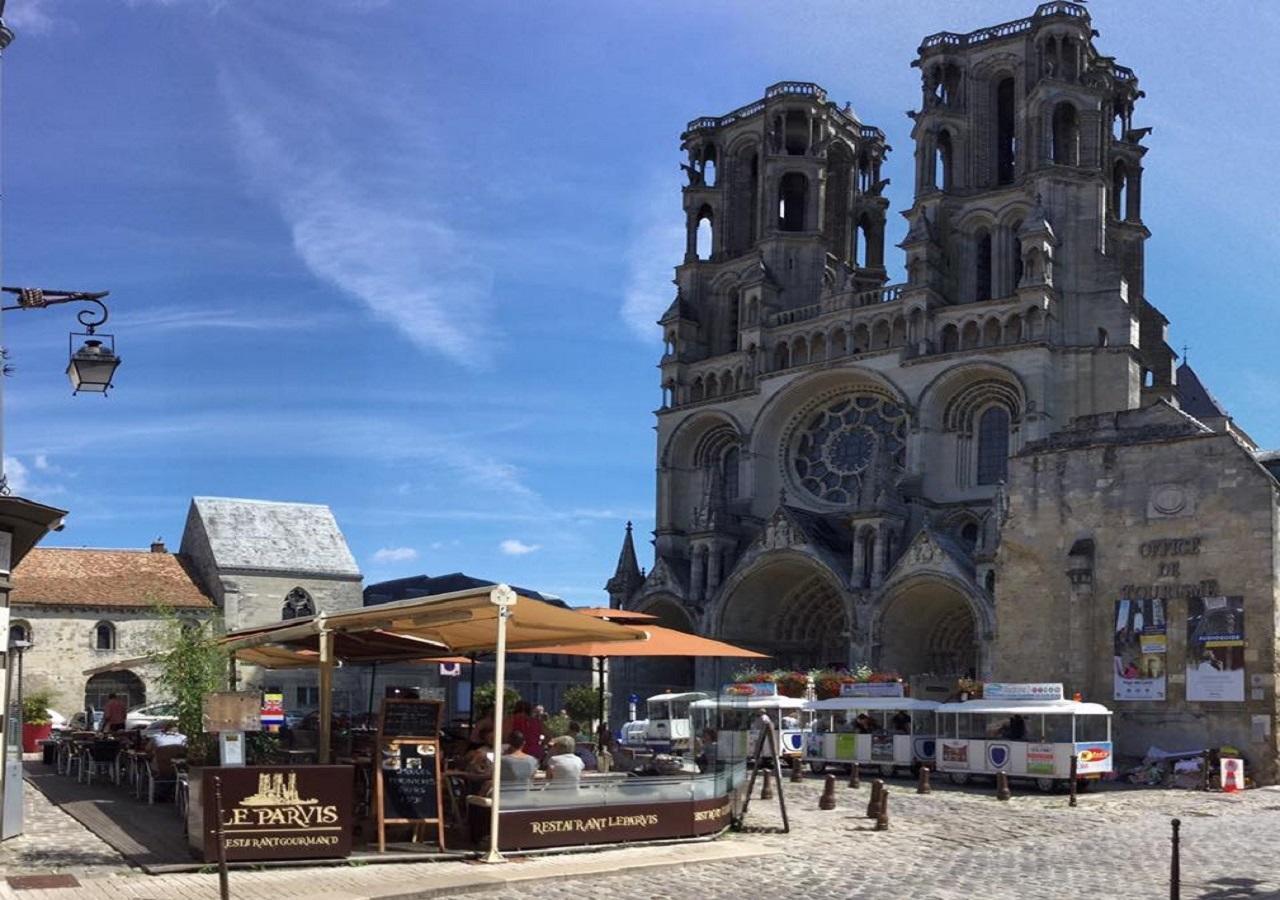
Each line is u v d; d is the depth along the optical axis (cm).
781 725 4738
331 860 2039
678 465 8906
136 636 7175
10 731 2389
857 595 7125
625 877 2072
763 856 2336
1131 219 8775
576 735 3741
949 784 4222
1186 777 4278
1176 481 4709
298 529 8038
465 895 1873
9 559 2188
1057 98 7862
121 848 2177
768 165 9075
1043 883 2138
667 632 3061
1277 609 4450
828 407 8288
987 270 8206
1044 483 5038
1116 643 4725
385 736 2195
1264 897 2041
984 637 6475
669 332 9162
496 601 2108
